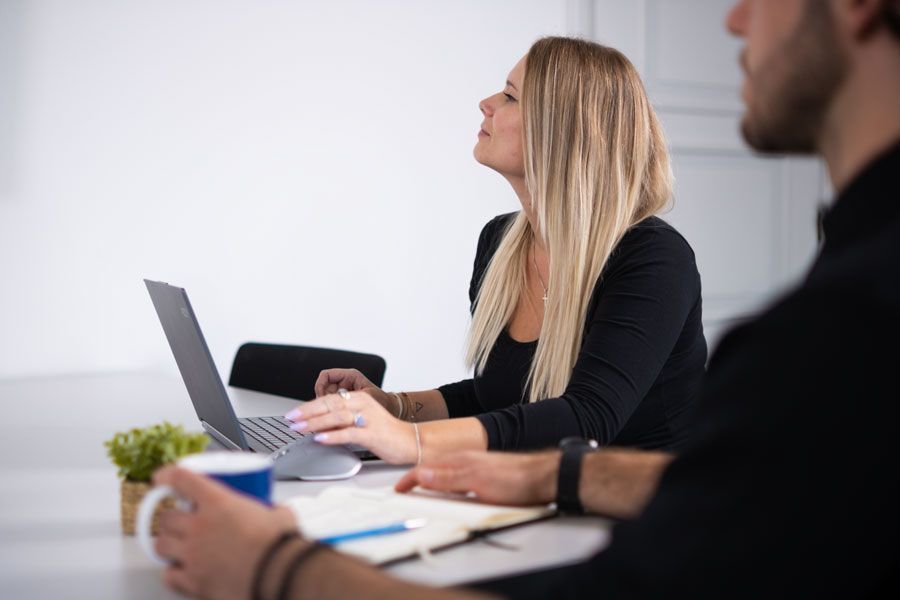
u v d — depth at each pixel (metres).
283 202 2.90
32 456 1.40
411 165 3.09
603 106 1.64
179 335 1.41
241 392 2.19
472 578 0.84
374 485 1.20
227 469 0.86
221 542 0.76
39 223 2.59
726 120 3.65
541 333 1.64
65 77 2.60
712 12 3.58
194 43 2.75
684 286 1.56
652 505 0.70
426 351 3.16
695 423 0.71
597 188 1.63
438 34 3.10
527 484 1.04
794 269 3.85
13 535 1.00
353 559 0.75
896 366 0.61
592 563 0.71
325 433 1.24
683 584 0.65
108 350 2.69
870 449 0.61
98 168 2.65
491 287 1.81
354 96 2.98
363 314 3.04
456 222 3.18
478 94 3.18
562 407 1.38
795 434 0.62
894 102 0.71
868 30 0.71
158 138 2.72
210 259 2.81
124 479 1.01
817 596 0.63
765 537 0.63
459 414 1.78
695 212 3.58
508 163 1.74
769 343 0.65
